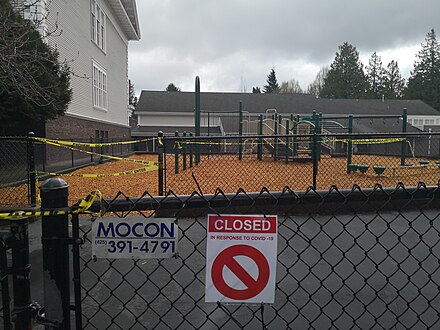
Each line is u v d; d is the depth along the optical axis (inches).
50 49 407.2
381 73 2484.0
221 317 109.1
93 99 749.3
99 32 795.4
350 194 62.0
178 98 1441.9
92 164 577.6
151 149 1149.1
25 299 55.1
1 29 265.3
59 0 560.7
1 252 53.7
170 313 111.4
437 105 2036.2
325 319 108.3
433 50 2079.2
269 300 59.2
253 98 1491.1
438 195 63.4
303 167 468.1
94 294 122.6
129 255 55.5
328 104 1514.5
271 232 59.0
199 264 146.3
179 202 57.0
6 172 345.4
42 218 54.4
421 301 119.3
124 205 55.4
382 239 174.1
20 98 370.9
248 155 636.7
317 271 142.0
